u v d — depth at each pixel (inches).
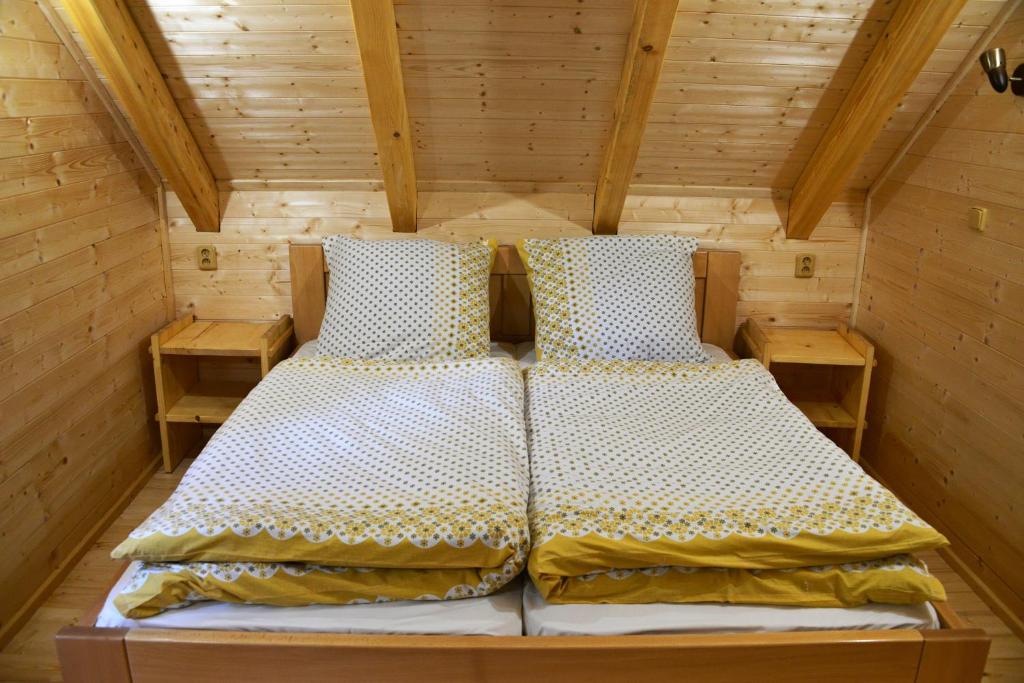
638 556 63.1
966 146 93.8
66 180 91.0
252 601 63.0
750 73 95.7
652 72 88.5
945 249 97.9
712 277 116.5
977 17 88.0
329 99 99.7
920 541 64.4
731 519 65.9
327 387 91.6
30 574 86.3
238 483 70.4
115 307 102.9
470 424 81.9
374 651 59.0
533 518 68.3
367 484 70.1
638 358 102.4
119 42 87.6
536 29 88.7
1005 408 87.0
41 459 87.7
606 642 59.6
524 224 116.4
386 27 82.9
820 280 119.9
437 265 105.0
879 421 114.6
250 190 114.9
